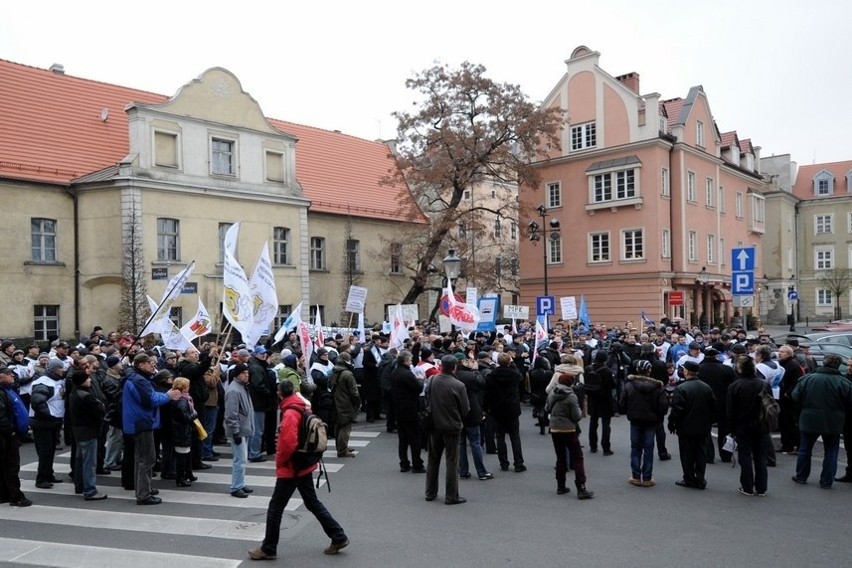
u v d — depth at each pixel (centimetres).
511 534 784
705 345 1855
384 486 1028
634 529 798
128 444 1025
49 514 888
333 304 3772
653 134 3875
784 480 1038
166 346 1520
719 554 711
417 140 3459
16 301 2645
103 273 2773
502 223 6109
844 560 692
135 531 812
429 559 703
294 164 3444
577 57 4197
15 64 3053
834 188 6719
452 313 1756
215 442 1402
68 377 1102
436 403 924
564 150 4269
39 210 2727
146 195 2775
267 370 1265
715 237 4394
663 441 1197
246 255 3162
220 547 752
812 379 993
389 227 4128
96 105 3209
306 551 735
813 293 6762
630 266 3972
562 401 953
